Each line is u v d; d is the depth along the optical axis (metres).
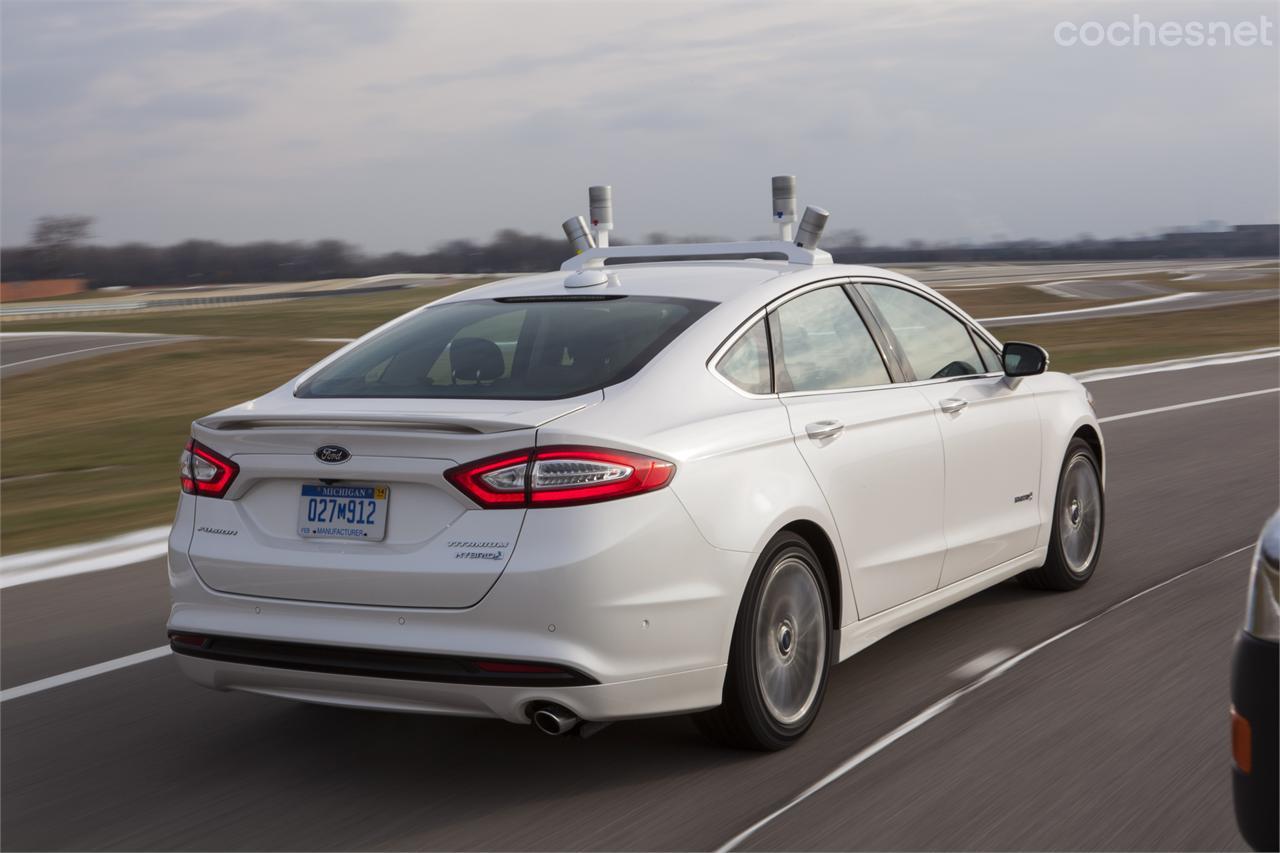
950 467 4.71
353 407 3.78
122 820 3.56
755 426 3.84
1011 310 56.69
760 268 4.54
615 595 3.36
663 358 3.84
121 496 10.77
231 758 4.03
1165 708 4.12
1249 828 2.43
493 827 3.42
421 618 3.41
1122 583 5.86
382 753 4.02
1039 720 4.05
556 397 3.70
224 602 3.69
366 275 187.12
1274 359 21.12
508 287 4.70
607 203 5.68
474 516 3.38
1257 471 9.10
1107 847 3.13
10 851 3.38
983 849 3.14
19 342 56.28
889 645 4.98
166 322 71.88
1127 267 179.88
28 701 4.68
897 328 4.76
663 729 4.11
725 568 3.60
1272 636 2.40
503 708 3.39
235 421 3.69
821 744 3.93
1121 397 14.94
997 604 5.54
